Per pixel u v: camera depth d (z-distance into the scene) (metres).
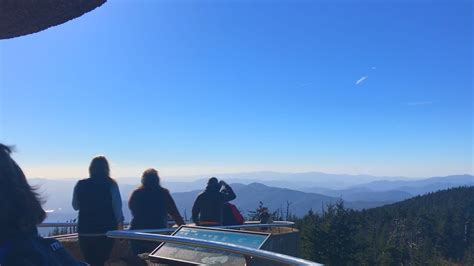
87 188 5.61
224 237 4.56
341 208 26.98
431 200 106.06
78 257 6.41
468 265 55.25
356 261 26.27
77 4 3.32
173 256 4.54
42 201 1.78
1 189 1.62
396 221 59.25
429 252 44.53
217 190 7.60
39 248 1.63
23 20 3.34
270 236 4.25
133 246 5.93
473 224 67.81
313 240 25.30
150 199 6.14
